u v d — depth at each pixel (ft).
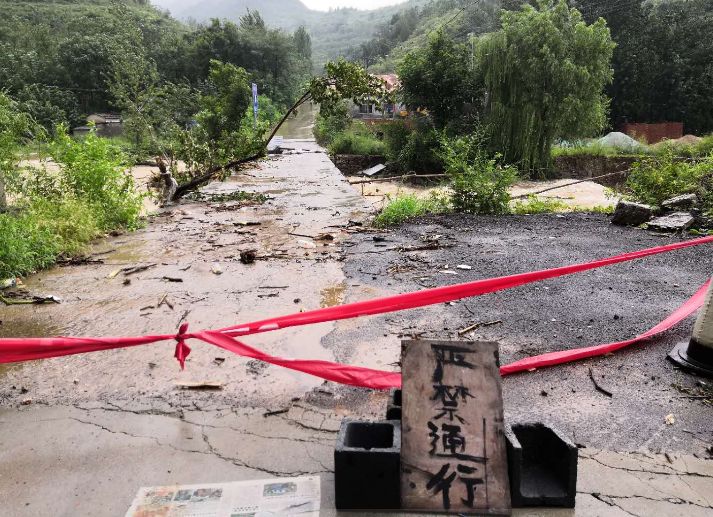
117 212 27.89
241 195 36.99
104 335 13.80
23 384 11.00
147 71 154.81
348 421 7.61
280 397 10.30
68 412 9.91
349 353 12.26
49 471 8.15
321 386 10.69
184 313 15.26
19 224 20.54
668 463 8.14
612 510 7.13
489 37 85.10
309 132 161.58
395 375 10.26
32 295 17.07
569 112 79.87
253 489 7.61
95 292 17.33
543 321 13.99
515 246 22.59
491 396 7.10
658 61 117.39
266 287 17.46
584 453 8.38
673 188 30.07
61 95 146.51
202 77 196.95
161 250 22.81
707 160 34.42
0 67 153.17
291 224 27.76
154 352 12.42
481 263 19.86
